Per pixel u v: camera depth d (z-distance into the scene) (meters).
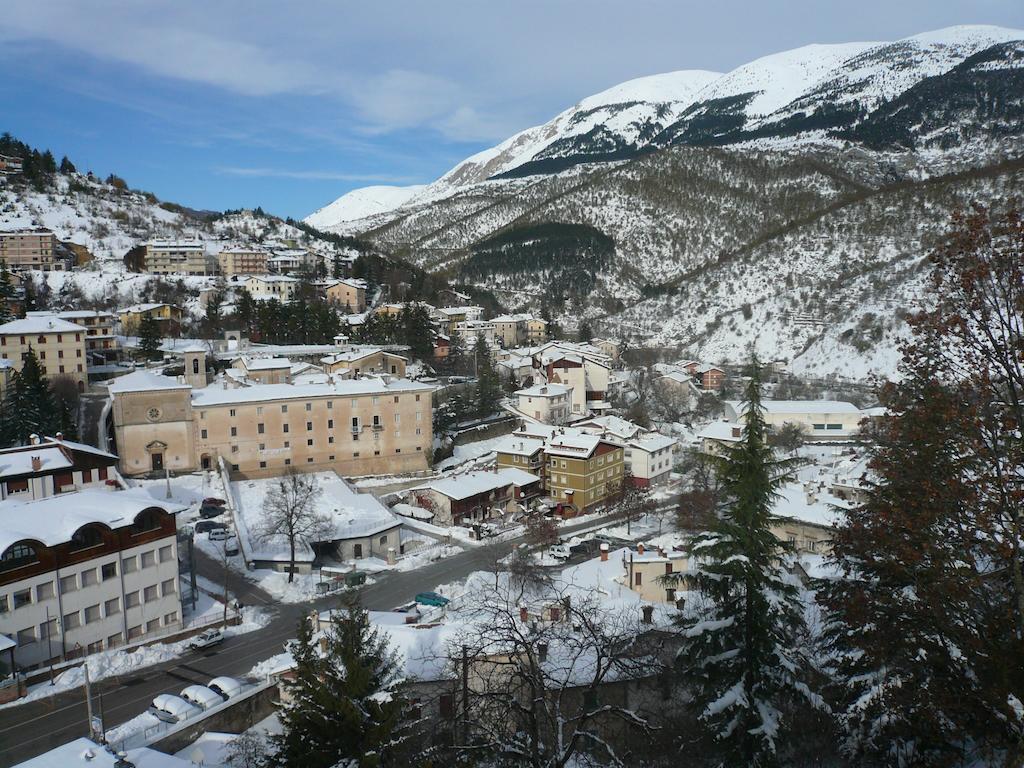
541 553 83.81
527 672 26.44
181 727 45.38
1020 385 21.94
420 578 77.38
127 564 59.34
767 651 25.55
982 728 22.33
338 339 170.12
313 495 90.75
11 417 99.81
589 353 182.88
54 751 34.84
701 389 177.88
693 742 28.66
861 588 27.45
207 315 185.50
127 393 98.62
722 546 26.19
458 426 129.62
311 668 28.27
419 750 29.70
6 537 52.56
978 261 22.45
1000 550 21.06
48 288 190.62
